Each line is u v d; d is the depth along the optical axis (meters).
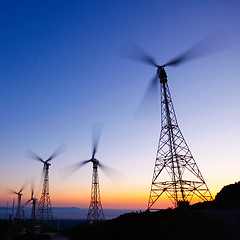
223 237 23.86
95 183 83.44
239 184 55.16
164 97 67.94
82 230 57.03
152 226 34.09
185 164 61.53
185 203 55.34
